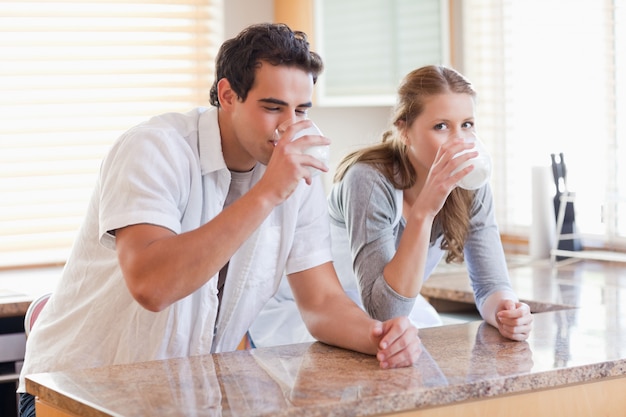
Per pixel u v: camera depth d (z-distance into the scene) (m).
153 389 1.54
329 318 1.92
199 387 1.55
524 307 1.94
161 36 4.01
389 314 2.04
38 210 3.84
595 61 3.67
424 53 3.96
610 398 1.71
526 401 1.62
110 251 1.94
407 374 1.61
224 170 1.94
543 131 3.90
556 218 3.67
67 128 3.89
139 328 1.93
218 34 4.05
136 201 1.76
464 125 2.15
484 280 2.26
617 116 3.60
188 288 1.68
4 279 3.46
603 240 3.69
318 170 1.74
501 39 4.02
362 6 3.86
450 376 1.58
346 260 2.54
